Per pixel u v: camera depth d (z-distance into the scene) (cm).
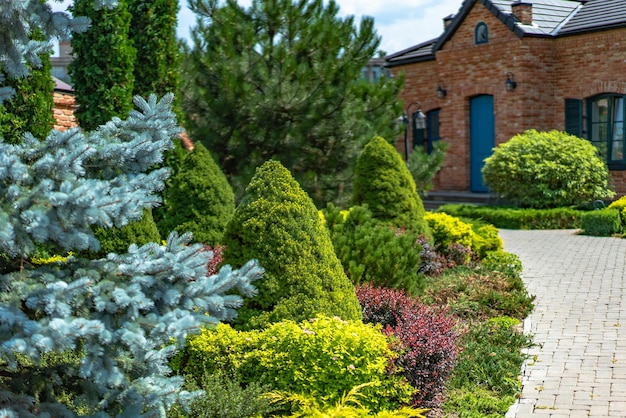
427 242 1184
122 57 1161
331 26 1700
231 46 1673
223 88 1641
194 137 1670
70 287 383
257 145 1680
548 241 1620
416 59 2486
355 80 1722
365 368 614
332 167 1692
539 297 1116
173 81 1270
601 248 1506
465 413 670
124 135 462
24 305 406
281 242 695
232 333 659
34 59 458
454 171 2417
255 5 1709
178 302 416
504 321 956
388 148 1233
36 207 379
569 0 2395
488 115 2331
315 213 728
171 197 1039
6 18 417
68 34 438
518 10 2181
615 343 884
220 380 600
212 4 1731
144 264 409
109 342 385
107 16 1145
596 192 1909
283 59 1648
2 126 1015
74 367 429
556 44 2197
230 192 1046
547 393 735
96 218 381
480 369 776
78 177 439
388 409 625
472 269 1216
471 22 2319
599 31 2077
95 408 418
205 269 433
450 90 2395
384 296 800
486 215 1894
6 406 394
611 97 2111
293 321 652
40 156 414
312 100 1636
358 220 1045
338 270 718
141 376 429
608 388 741
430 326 724
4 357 373
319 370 607
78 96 1176
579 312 1027
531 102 2192
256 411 571
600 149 2142
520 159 1936
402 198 1209
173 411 547
